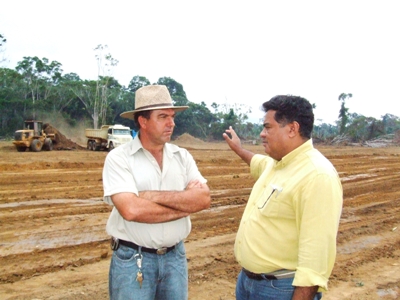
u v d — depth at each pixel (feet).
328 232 7.57
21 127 182.19
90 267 18.11
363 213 30.76
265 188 8.75
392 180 49.29
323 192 7.59
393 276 18.43
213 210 30.14
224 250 21.02
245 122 247.09
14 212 27.58
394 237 24.58
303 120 8.16
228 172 53.06
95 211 28.55
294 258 8.27
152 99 9.34
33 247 20.43
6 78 193.47
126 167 9.39
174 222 9.53
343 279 17.81
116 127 93.76
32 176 44.98
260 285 8.66
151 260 9.42
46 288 15.71
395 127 247.91
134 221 8.96
